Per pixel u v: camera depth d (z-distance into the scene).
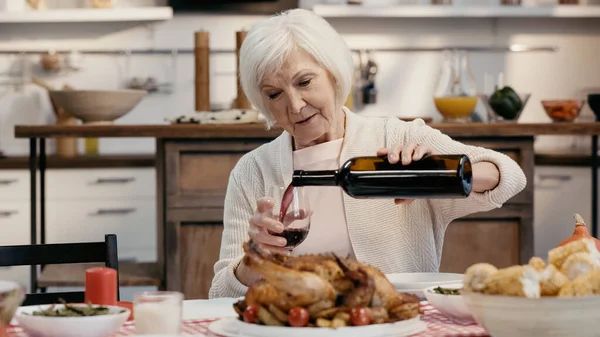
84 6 4.77
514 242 3.38
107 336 1.24
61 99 3.45
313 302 1.20
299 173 1.50
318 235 1.97
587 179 4.49
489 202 1.76
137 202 4.42
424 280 1.64
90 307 1.30
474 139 3.36
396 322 1.22
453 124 3.33
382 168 1.45
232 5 4.79
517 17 4.91
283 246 1.51
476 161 1.81
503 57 4.92
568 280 1.19
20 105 4.80
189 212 3.34
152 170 4.42
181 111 4.86
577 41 4.93
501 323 1.16
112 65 4.83
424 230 2.00
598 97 3.63
